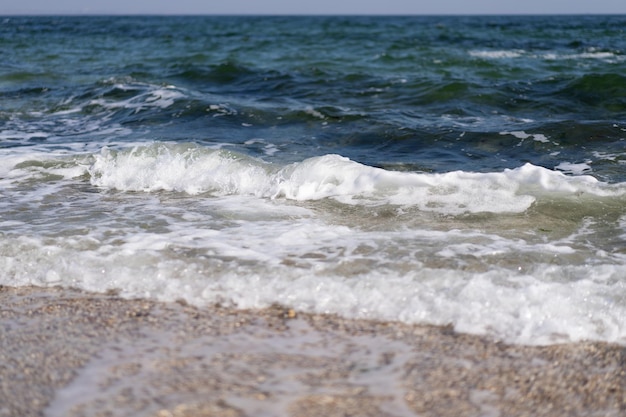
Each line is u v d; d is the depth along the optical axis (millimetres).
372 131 9445
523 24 56000
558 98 11523
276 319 3912
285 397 3064
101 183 6832
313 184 6230
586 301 3965
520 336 3676
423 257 4660
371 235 5141
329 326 3820
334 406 2994
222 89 13672
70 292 4352
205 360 3418
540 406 3047
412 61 17969
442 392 3133
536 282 4215
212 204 6039
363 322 3867
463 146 8625
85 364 3391
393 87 13070
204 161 6898
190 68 15492
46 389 3152
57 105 12188
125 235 5219
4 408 2998
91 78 15344
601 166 7559
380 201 5906
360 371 3316
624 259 4633
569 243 4938
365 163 7891
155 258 4730
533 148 8422
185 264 4609
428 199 5891
